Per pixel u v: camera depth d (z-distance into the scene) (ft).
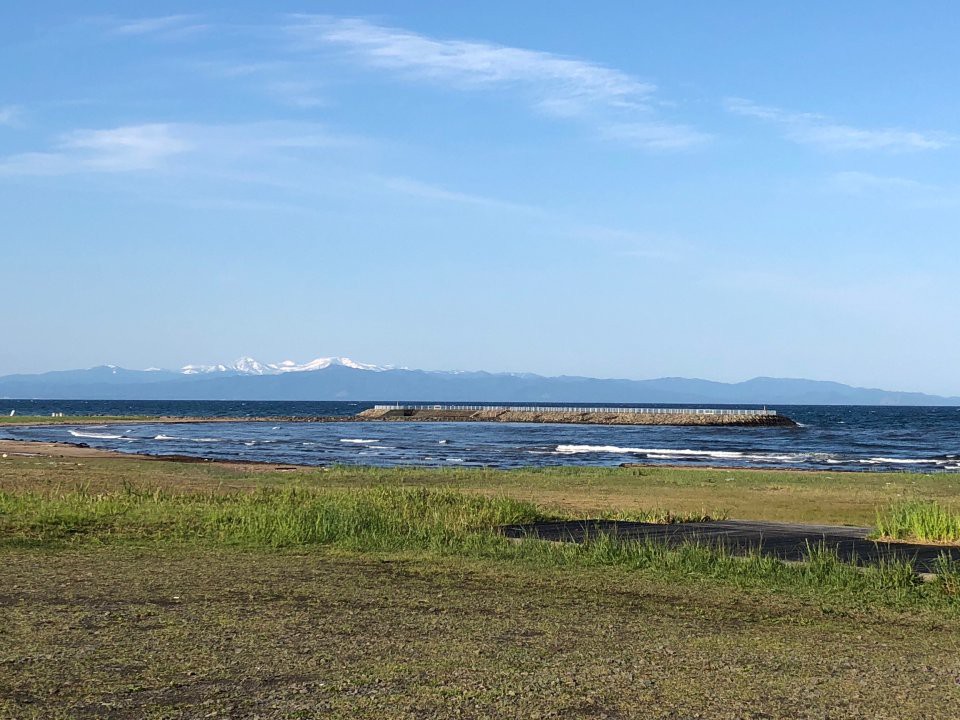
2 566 42.73
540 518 72.74
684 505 88.94
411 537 55.88
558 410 481.87
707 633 31.19
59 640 28.63
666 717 22.22
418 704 22.94
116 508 64.64
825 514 82.53
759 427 419.13
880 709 22.97
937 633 32.04
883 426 441.68
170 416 522.47
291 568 43.70
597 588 39.99
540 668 26.23
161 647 27.96
